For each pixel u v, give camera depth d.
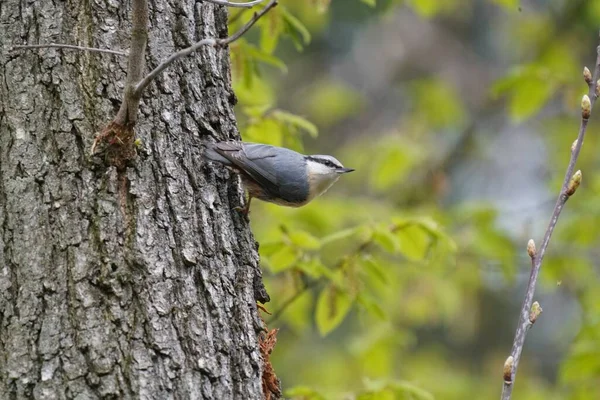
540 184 21.36
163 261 6.01
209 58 7.15
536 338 20.97
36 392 5.45
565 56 20.58
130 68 5.78
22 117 6.11
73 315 5.64
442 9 22.38
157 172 6.31
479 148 19.97
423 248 10.51
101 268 5.79
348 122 24.47
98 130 6.14
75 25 6.39
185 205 6.32
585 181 17.33
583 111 5.82
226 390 5.87
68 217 5.89
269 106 10.42
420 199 16.64
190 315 5.95
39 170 5.98
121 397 5.49
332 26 23.47
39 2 6.38
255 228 12.58
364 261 10.16
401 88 23.78
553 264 13.93
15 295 5.70
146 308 5.79
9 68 6.23
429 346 18.92
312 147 23.42
